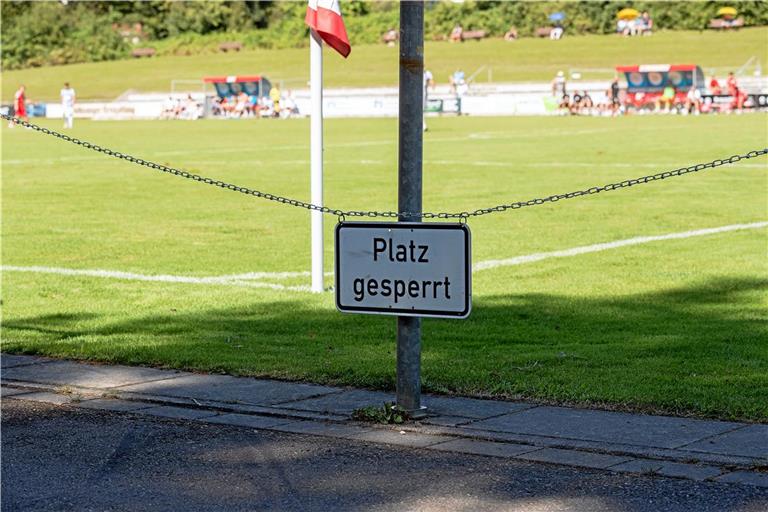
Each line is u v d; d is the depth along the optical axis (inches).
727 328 526.9
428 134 2357.3
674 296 621.9
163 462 335.6
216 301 625.3
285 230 948.6
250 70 4697.3
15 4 5408.5
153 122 3385.8
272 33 5344.5
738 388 404.8
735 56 4347.9
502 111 3617.1
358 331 535.2
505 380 423.5
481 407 390.6
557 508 288.8
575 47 4778.5
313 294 644.1
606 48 4697.3
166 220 1018.1
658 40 4776.1
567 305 598.2
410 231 369.1
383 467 326.6
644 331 523.8
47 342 515.2
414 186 373.4
